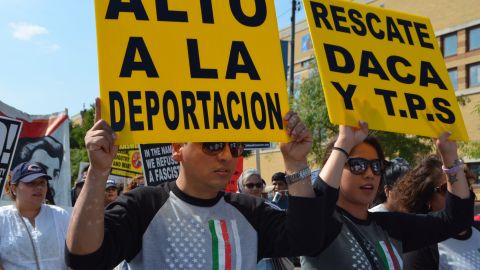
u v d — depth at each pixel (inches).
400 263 113.3
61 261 177.0
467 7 1055.0
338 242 107.7
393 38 118.8
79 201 79.3
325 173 105.0
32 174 176.4
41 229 176.6
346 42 111.8
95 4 90.7
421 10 1131.3
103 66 89.4
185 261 87.4
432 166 142.3
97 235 79.0
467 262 132.0
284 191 284.8
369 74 112.1
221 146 91.4
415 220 121.0
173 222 89.6
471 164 943.0
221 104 94.1
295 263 212.4
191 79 93.7
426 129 116.0
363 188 113.2
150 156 272.7
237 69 96.9
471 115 1021.2
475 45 1045.8
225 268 89.0
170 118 90.9
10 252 171.6
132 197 90.9
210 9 98.0
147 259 87.6
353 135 107.0
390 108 112.5
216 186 91.0
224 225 92.0
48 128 290.7
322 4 112.3
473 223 139.1
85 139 79.8
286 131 96.9
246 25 99.3
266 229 97.7
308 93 727.1
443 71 122.7
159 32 93.7
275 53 100.1
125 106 89.1
